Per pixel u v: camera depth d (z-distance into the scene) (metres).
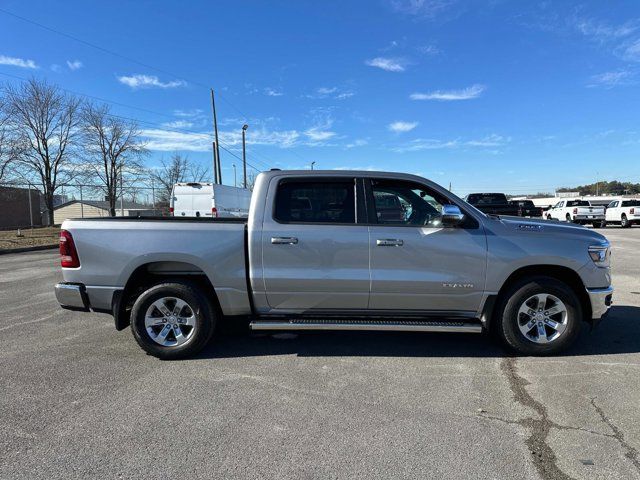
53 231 28.12
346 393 3.94
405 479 2.72
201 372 4.43
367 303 4.79
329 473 2.78
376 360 4.75
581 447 3.07
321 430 3.30
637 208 29.30
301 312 4.86
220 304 4.79
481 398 3.83
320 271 4.69
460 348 5.11
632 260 12.28
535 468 2.83
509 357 4.81
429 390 3.99
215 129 29.86
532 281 4.68
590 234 4.82
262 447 3.07
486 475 2.76
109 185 42.47
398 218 4.81
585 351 4.96
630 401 3.75
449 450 3.03
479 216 4.80
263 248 4.70
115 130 41.97
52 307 7.29
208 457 2.96
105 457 2.96
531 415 3.52
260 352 5.00
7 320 6.43
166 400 3.80
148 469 2.82
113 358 4.83
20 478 2.73
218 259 4.72
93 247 4.75
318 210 4.79
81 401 3.78
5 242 20.72
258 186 4.82
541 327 4.77
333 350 5.05
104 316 6.66
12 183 31.58
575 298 4.68
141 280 5.04
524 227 4.80
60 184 40.03
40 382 4.18
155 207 53.62
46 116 38.19
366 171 4.89
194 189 20.66
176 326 4.81
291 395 3.90
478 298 4.73
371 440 3.16
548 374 4.33
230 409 3.63
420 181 4.85
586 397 3.83
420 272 4.69
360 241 4.67
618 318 6.29
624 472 2.79
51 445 3.10
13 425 3.38
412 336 5.57
